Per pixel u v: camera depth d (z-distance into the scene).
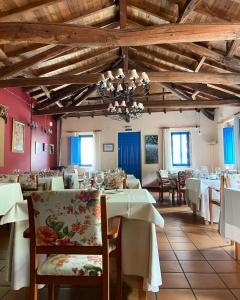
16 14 3.66
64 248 1.35
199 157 8.66
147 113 8.98
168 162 8.76
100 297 1.85
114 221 1.71
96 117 9.20
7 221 1.69
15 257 1.77
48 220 1.35
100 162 9.09
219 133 8.24
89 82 4.95
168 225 3.93
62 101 8.11
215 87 6.28
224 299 1.81
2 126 5.34
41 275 1.38
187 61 5.54
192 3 3.34
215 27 3.19
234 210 2.36
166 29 3.27
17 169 5.98
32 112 7.03
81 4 4.09
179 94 7.22
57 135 9.27
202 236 3.35
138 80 4.31
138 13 4.62
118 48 5.97
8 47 4.49
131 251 1.89
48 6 3.77
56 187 4.37
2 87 4.99
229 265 2.40
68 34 3.32
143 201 1.85
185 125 8.80
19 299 1.84
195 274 2.21
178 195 6.26
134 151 9.01
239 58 4.43
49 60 5.33
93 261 1.43
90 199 1.33
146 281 1.80
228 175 2.77
